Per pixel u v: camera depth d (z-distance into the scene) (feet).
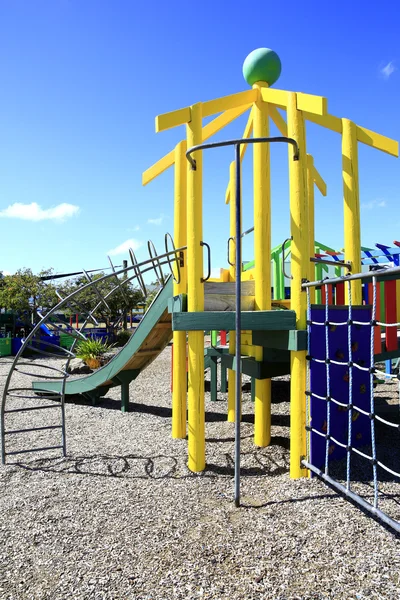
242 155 18.33
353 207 14.30
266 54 15.62
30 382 33.09
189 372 13.82
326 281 11.32
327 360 11.57
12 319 62.59
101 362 38.11
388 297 19.63
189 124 13.89
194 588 7.80
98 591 7.82
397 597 7.36
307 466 12.41
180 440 17.12
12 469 14.43
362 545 8.92
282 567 8.31
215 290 14.56
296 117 12.95
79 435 18.33
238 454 11.13
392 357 18.89
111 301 61.67
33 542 9.61
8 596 7.76
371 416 9.58
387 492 11.39
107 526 10.23
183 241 17.08
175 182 17.29
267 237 14.75
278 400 24.16
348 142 14.43
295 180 12.82
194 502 11.40
